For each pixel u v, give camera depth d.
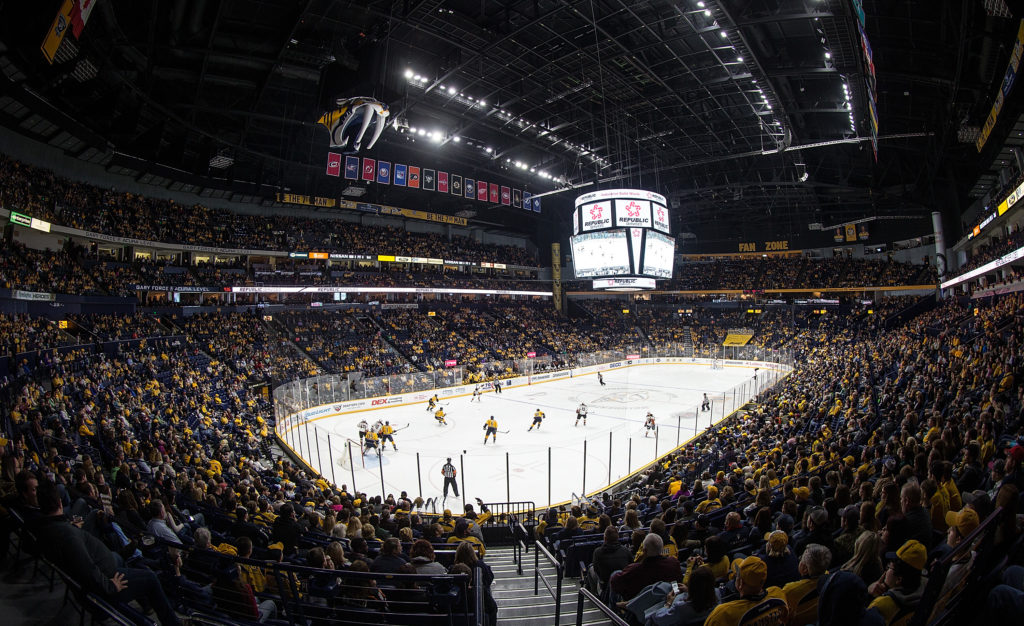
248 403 29.39
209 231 46.72
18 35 21.61
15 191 29.59
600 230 38.00
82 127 31.11
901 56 28.05
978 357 19.52
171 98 34.81
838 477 8.98
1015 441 8.69
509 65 35.75
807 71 29.61
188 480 12.46
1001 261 33.19
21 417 14.22
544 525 11.95
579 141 49.59
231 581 5.77
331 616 6.15
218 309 44.66
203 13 26.94
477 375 44.53
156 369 27.73
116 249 42.50
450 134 46.00
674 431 29.39
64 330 27.73
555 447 26.44
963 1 20.34
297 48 31.41
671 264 40.59
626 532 8.83
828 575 4.24
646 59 34.94
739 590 3.88
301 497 14.23
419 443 27.61
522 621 7.41
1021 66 18.94
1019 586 3.35
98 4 23.42
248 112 36.84
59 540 4.44
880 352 33.84
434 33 30.39
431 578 5.40
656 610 4.63
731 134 47.47
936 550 4.85
